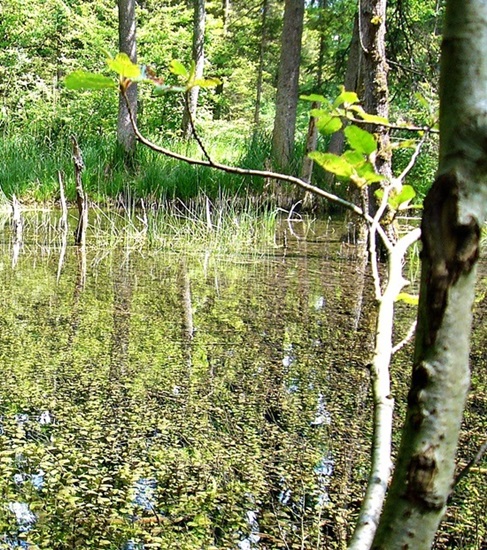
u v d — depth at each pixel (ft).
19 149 39.37
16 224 25.30
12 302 15.02
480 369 11.00
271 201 35.37
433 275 1.63
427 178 26.45
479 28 1.55
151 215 27.81
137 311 14.55
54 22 59.00
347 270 20.57
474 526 6.24
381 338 2.29
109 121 55.01
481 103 1.56
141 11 63.41
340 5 43.73
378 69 19.75
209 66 66.74
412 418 1.68
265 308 15.15
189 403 9.31
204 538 5.98
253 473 7.29
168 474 7.21
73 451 7.70
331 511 6.53
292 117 39.34
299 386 10.08
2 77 56.59
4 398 9.29
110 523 6.19
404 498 1.69
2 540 5.83
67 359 11.10
